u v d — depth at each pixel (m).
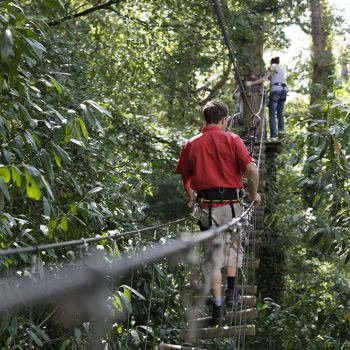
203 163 4.70
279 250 13.80
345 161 6.77
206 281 4.03
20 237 4.46
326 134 6.58
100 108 3.95
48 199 4.08
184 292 5.32
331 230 7.24
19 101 4.29
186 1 12.16
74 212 4.21
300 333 8.52
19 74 4.11
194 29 12.46
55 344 4.26
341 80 7.09
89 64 9.40
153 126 11.52
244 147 4.70
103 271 1.92
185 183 4.96
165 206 19.77
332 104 6.73
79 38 9.61
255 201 4.92
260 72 14.17
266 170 13.43
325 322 8.87
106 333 3.70
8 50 2.96
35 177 3.21
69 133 4.06
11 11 3.26
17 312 3.75
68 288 1.73
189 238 2.46
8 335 4.23
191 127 15.24
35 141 4.01
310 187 7.28
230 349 5.47
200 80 17.28
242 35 12.97
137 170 7.72
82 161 6.56
